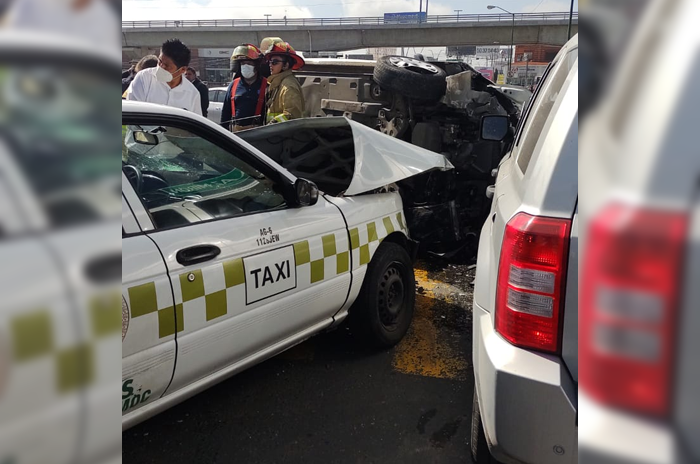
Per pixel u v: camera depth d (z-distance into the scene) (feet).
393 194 10.64
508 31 144.15
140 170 6.89
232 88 16.94
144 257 5.90
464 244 14.73
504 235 5.02
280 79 16.49
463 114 16.15
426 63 16.94
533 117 7.55
